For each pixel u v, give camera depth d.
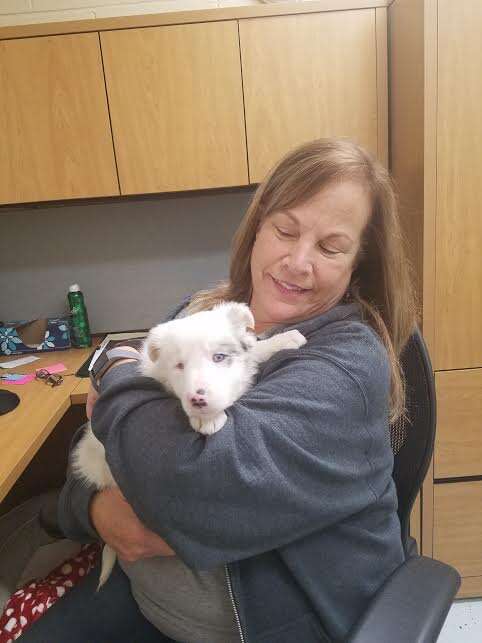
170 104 1.62
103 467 0.79
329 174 0.77
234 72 1.60
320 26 1.57
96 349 1.95
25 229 2.04
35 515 1.53
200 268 2.10
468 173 1.42
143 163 1.68
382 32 1.58
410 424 0.94
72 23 1.55
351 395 0.67
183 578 0.77
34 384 1.58
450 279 1.49
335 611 0.71
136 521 0.73
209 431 0.59
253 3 1.88
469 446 1.60
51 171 1.67
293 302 0.86
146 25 1.56
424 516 1.66
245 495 0.59
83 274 2.09
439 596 0.66
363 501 0.70
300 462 0.62
